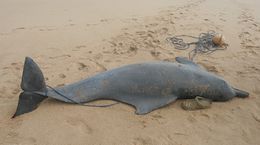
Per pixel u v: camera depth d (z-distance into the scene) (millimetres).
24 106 2453
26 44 3705
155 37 4129
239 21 5090
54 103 2584
